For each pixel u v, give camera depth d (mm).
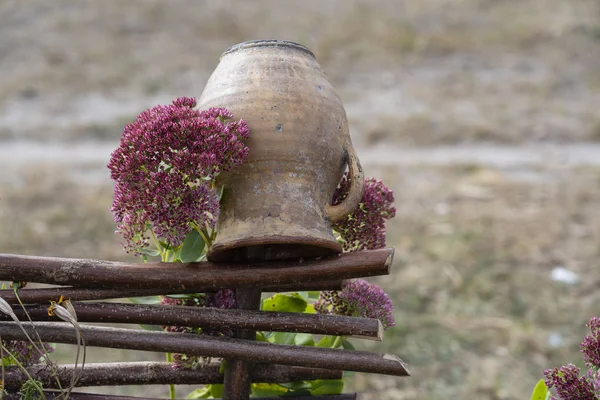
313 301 2504
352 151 1979
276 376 2129
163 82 12414
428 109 10875
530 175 8398
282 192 1860
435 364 4203
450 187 7914
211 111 1890
